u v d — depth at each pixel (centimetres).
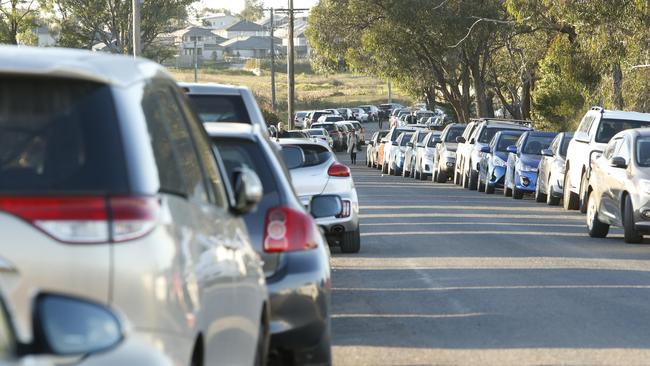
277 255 1805
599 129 6438
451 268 3597
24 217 922
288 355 1845
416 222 5500
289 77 16025
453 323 2570
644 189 4456
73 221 930
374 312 2725
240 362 1318
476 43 15462
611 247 4391
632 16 9025
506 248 4262
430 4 15062
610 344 2330
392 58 16512
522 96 16188
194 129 1341
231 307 1250
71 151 982
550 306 2823
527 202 7550
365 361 2141
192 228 1105
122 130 1007
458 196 8162
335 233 3956
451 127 11012
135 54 9331
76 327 714
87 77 1010
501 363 2130
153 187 1009
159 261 966
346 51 17112
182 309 1013
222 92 2889
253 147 1925
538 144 8125
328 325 1855
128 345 867
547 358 2178
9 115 989
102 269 931
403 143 12625
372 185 9888
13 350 680
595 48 9375
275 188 1870
